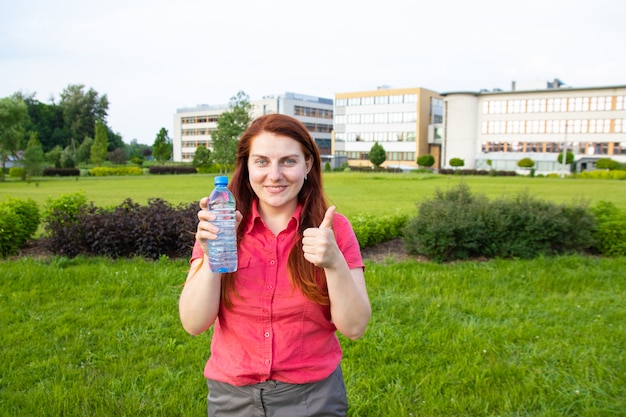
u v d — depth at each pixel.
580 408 3.62
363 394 3.81
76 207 9.57
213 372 1.99
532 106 74.75
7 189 31.92
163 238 8.18
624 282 7.04
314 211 1.97
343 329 1.87
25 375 4.06
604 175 53.44
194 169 68.44
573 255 8.47
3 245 8.32
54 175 54.47
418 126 86.62
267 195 1.90
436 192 9.64
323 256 1.73
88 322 5.23
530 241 8.49
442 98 92.50
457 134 77.38
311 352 1.92
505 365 4.26
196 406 3.62
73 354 4.48
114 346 4.67
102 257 7.98
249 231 1.94
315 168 2.04
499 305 5.95
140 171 63.16
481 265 7.95
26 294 6.03
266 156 1.87
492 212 8.54
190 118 123.88
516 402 3.65
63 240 8.10
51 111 100.00
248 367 1.89
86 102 99.56
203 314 1.88
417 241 8.47
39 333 4.93
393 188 32.59
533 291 6.61
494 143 77.56
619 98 69.62
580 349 4.63
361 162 93.19
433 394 3.79
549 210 8.74
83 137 98.31
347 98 94.31
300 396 1.92
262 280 1.91
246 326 1.91
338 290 1.80
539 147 74.94
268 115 1.96
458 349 4.58
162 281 6.64
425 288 6.56
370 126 91.94
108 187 34.44
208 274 1.85
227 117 58.25
